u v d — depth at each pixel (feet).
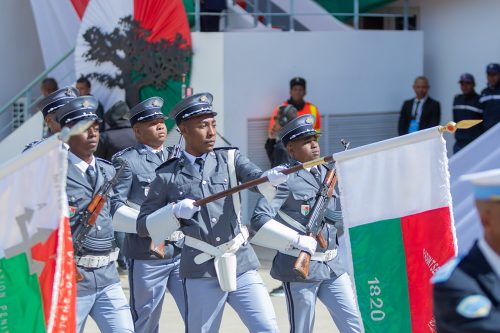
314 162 27.66
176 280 36.19
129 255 36.11
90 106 31.45
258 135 63.00
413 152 26.30
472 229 44.60
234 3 66.85
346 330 31.96
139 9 63.26
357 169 26.84
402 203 26.43
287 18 70.38
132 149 37.40
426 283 26.18
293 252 31.96
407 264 26.37
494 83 59.57
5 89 74.08
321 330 40.91
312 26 69.21
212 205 30.40
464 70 67.41
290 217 32.04
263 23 70.13
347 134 66.23
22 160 23.58
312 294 32.14
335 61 65.46
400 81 67.77
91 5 64.49
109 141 53.88
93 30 64.59
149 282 35.88
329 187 32.04
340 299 32.04
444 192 26.04
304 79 61.57
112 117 54.39
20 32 74.59
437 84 69.62
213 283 30.40
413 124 63.62
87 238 30.50
